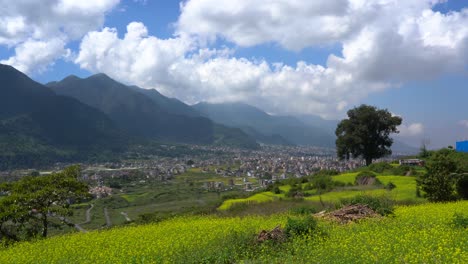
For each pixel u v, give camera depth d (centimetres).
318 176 6556
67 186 3020
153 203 9950
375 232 1731
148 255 1602
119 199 10581
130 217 7556
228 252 1567
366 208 2292
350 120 8112
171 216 3981
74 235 2389
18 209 2741
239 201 4831
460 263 1234
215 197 10431
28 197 2803
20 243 2330
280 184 6612
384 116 7962
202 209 4606
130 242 1927
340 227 1930
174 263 1498
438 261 1276
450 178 3259
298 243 1591
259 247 1590
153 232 2230
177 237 1930
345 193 4244
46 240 2248
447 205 2717
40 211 2842
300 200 3966
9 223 3066
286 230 1783
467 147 6362
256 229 2020
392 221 2017
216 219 2862
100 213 8375
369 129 7975
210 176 17800
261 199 4919
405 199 3422
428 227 1816
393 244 1502
